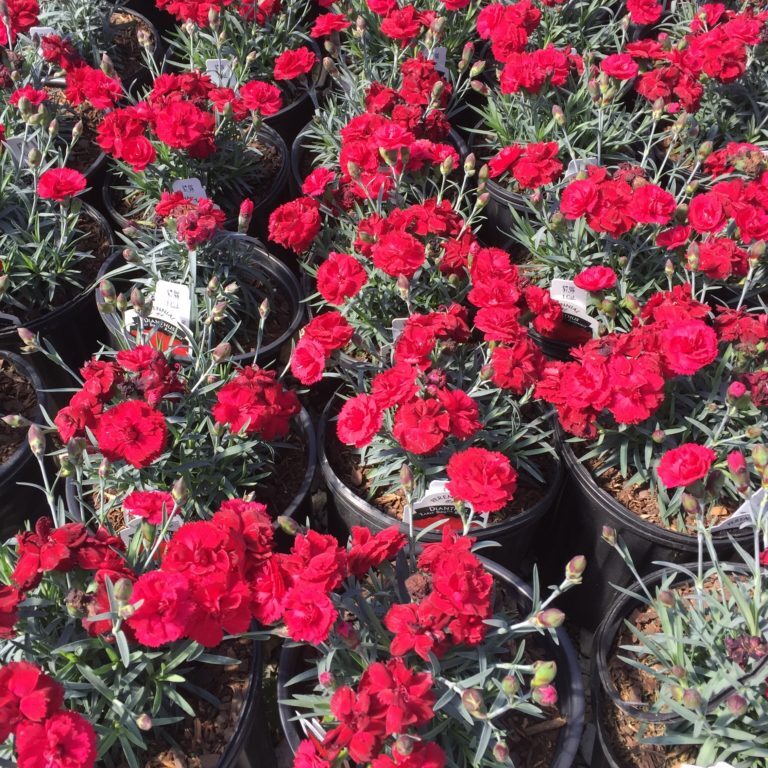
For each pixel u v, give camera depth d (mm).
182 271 1698
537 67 1795
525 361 1510
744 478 1386
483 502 1386
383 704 1281
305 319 1741
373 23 2066
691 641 1406
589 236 1746
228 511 1348
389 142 1631
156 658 1380
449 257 1631
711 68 1806
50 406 1670
